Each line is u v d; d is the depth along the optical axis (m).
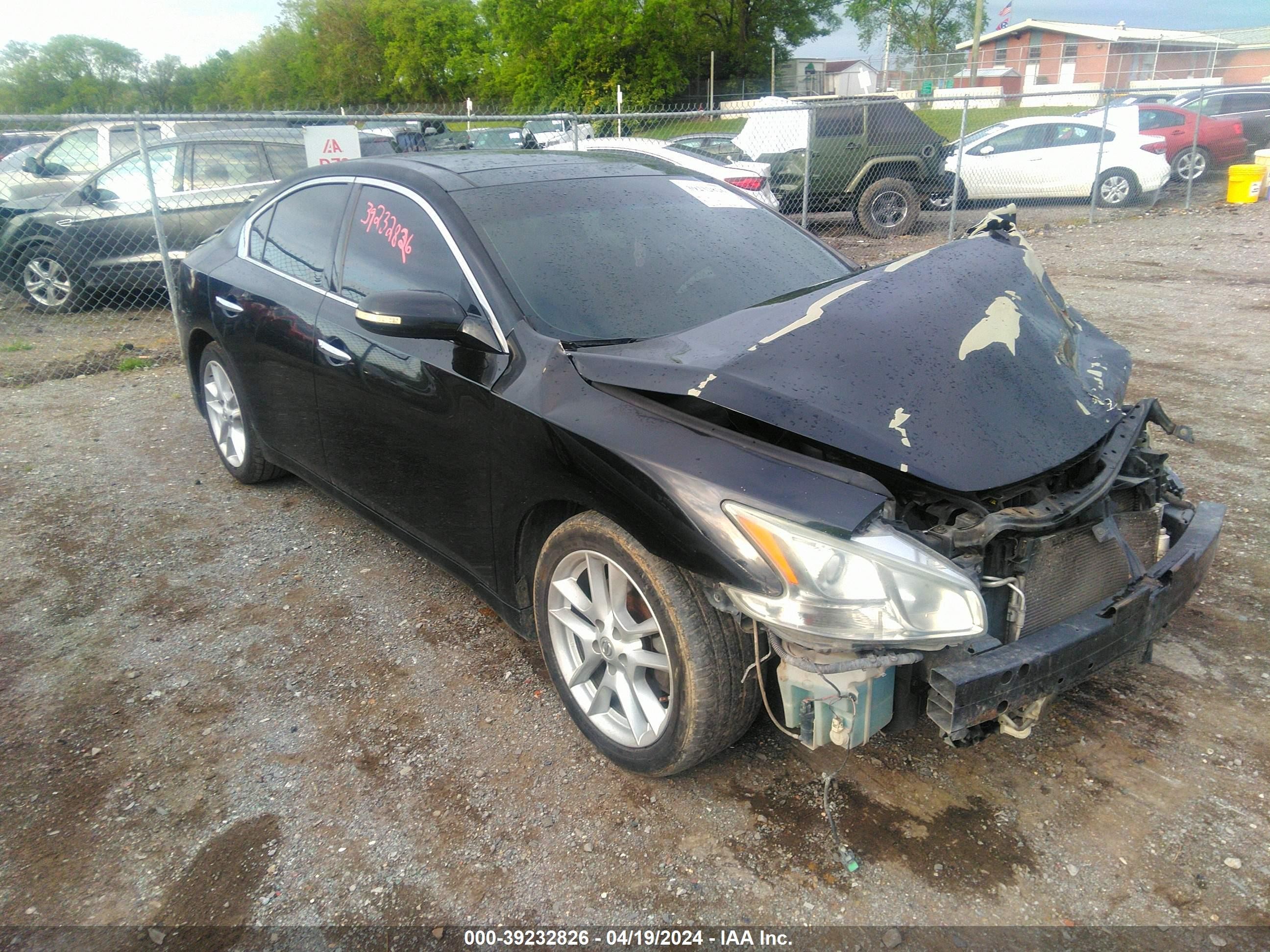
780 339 2.47
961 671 2.07
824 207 14.04
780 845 2.40
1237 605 3.45
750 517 2.11
